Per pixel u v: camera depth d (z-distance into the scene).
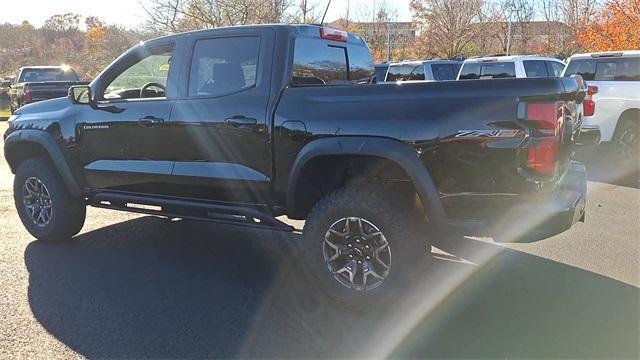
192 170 4.69
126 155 5.09
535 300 4.23
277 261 5.18
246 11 15.71
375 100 3.91
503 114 3.58
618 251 5.33
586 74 10.22
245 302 4.28
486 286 4.50
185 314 4.06
